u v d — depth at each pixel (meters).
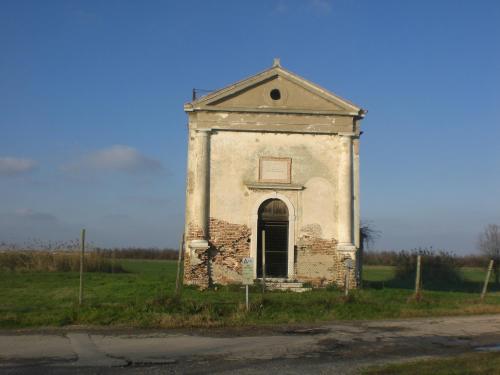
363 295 20.69
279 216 24.56
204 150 24.25
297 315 16.84
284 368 10.72
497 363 10.77
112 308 16.14
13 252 35.84
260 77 24.62
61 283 25.50
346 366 10.96
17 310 16.47
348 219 24.38
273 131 24.62
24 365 10.62
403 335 14.53
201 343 12.91
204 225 23.91
